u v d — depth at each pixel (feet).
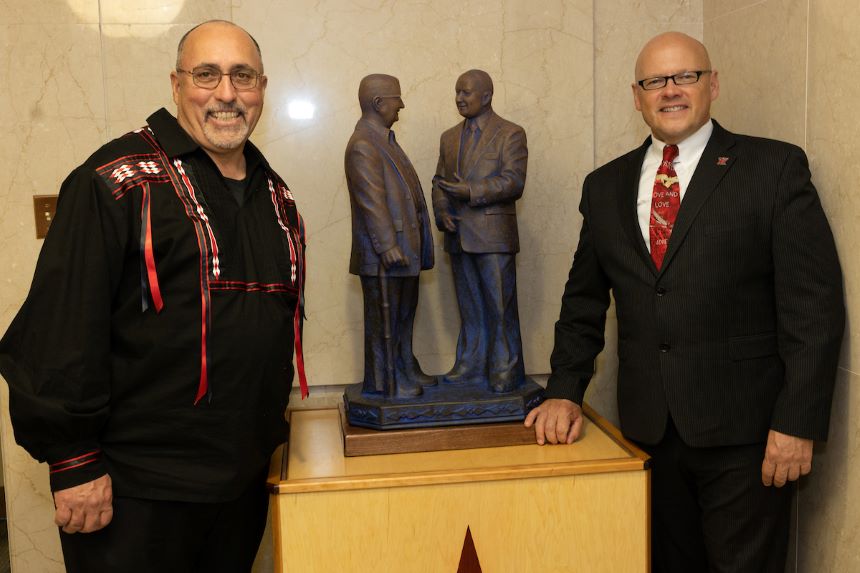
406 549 5.59
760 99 6.80
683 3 7.70
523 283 7.72
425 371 7.66
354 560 5.56
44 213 7.07
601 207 6.23
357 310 7.55
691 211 5.65
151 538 4.99
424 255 6.31
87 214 4.73
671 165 5.91
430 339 7.64
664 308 5.74
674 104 5.74
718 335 5.68
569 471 5.65
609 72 7.65
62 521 4.76
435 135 7.47
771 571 5.82
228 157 5.31
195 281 4.92
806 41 6.11
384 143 6.07
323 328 7.53
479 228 6.27
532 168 7.61
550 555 5.72
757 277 5.66
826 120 5.87
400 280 6.20
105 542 4.94
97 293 4.71
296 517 5.47
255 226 5.30
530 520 5.68
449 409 6.10
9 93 6.96
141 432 4.94
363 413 6.11
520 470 5.61
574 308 6.57
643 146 6.28
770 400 5.71
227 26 5.20
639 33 7.66
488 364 6.48
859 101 5.50
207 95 5.05
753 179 5.58
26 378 4.67
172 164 5.00
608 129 7.70
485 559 5.67
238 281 5.07
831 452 5.97
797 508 6.49
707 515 5.92
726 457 5.76
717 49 7.49
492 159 6.20
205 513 5.25
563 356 6.50
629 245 5.99
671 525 6.31
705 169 5.71
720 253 5.59
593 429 6.54
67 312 4.66
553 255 7.73
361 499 5.51
